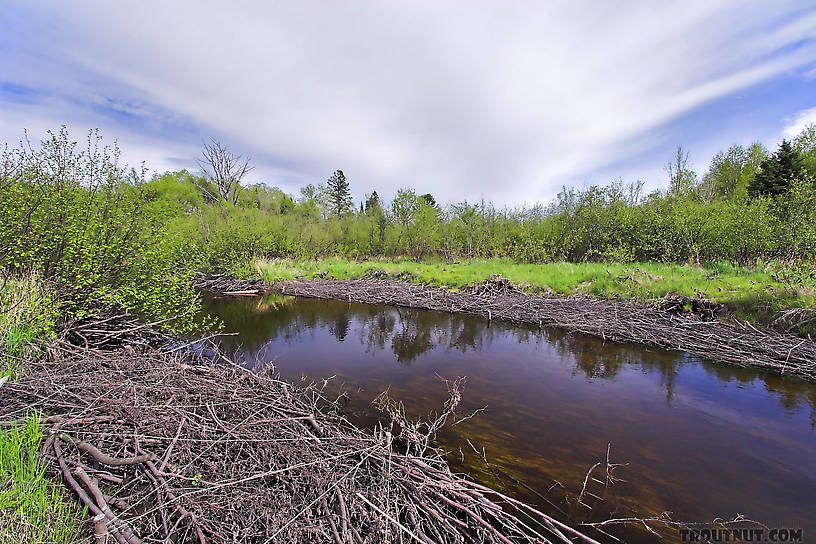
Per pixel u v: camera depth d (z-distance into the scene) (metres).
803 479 3.55
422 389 5.64
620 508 3.21
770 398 5.16
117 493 2.55
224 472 2.89
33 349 4.61
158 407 3.50
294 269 16.70
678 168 25.11
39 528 2.10
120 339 6.30
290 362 6.84
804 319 6.82
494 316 9.73
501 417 4.75
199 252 13.43
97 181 6.57
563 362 6.64
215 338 8.21
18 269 5.54
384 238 23.52
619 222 16.33
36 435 2.75
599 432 4.40
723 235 12.64
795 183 11.08
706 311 8.08
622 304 9.26
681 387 5.55
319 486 2.75
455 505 2.76
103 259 6.29
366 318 10.20
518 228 20.25
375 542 2.42
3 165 5.49
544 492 3.41
